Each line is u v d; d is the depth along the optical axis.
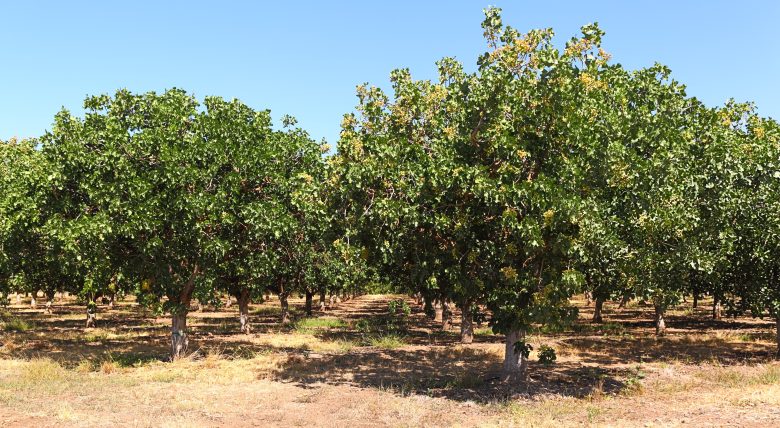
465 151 12.55
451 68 13.71
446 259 12.43
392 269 16.17
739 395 11.73
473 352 19.81
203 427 9.80
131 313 43.72
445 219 11.45
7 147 23.05
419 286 14.59
